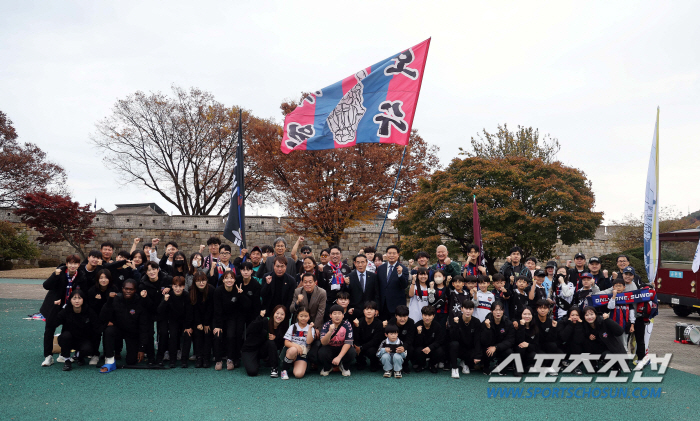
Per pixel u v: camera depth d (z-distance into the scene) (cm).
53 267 2973
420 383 662
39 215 2459
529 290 808
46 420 477
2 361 727
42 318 1162
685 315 1552
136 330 714
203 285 722
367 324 739
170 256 850
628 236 2683
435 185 2180
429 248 1958
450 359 714
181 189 3578
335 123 855
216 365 713
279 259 746
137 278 786
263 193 3566
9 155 3303
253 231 3023
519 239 1959
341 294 732
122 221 3025
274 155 2366
